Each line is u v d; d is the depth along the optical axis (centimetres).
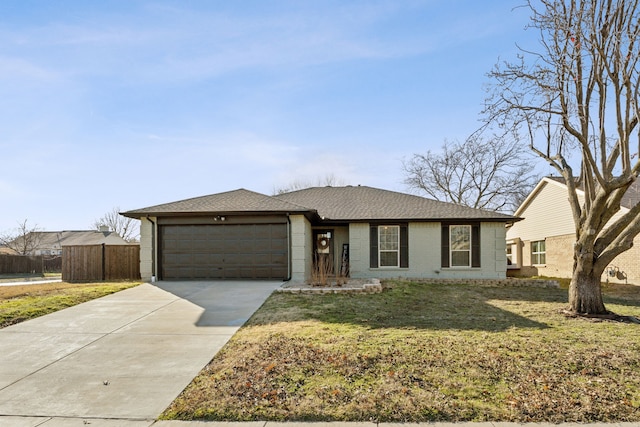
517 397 439
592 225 895
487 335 677
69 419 410
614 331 734
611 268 1742
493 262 1603
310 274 1551
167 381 504
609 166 910
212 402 438
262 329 722
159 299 1017
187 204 1430
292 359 547
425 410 412
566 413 406
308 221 1512
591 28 790
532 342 636
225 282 1303
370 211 1708
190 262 1375
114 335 711
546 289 1371
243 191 1606
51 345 659
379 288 1152
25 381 513
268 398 442
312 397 441
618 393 450
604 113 869
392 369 513
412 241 1625
